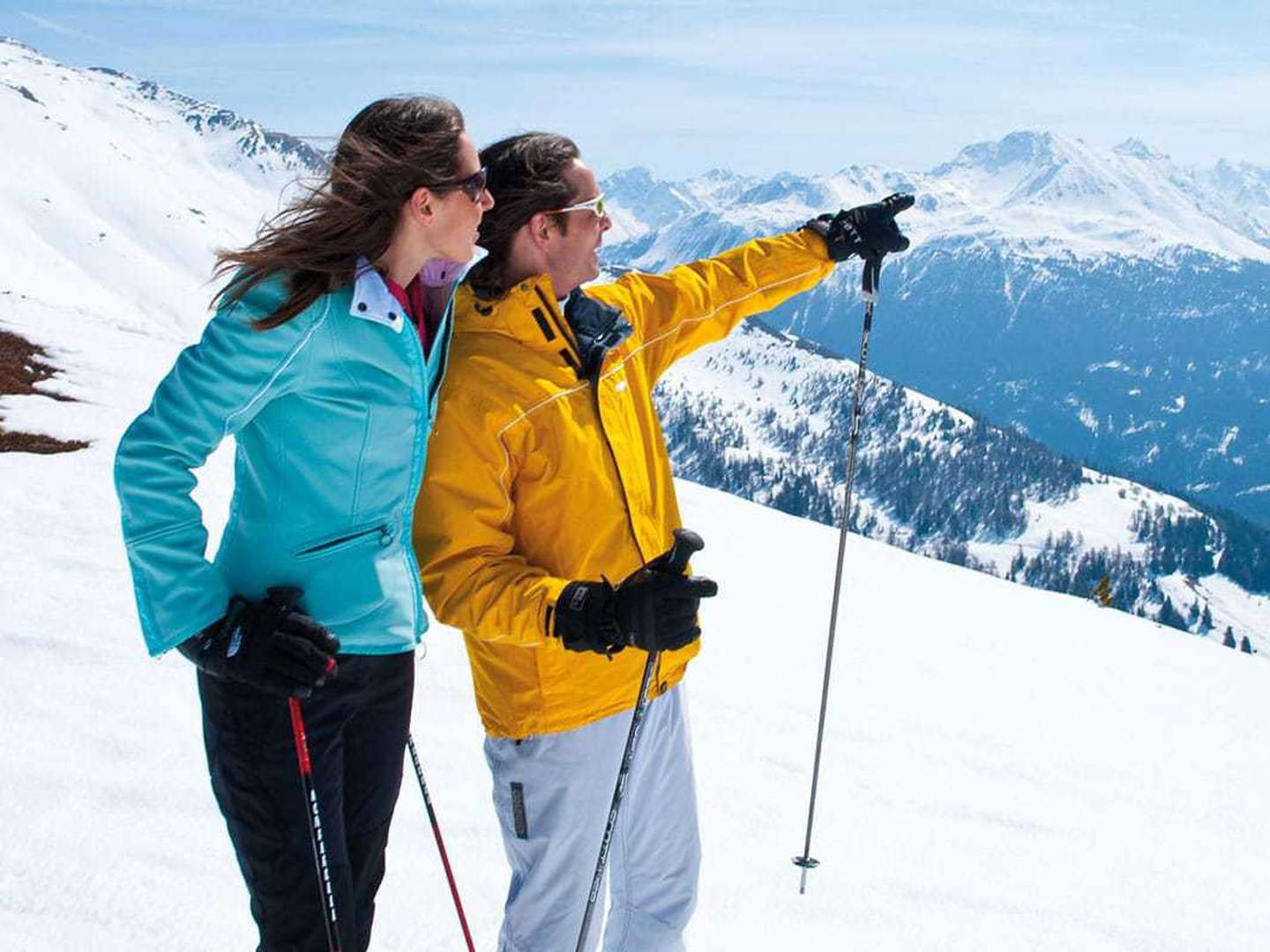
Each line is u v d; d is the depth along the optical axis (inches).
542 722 96.0
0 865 126.6
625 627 83.7
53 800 141.9
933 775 192.1
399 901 130.1
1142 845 174.2
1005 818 177.2
